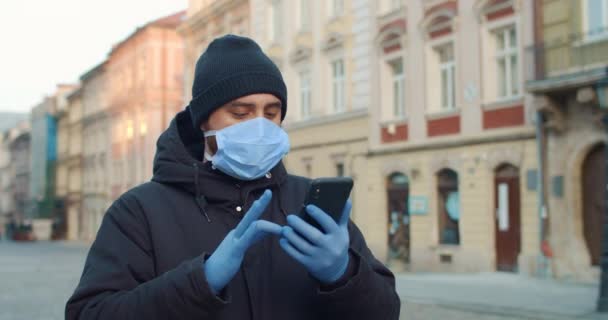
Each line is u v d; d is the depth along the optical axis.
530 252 16.12
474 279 15.95
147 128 43.62
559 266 15.34
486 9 17.44
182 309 1.62
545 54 15.43
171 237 1.92
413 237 20.08
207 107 2.01
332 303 1.74
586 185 15.34
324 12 24.80
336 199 1.67
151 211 1.94
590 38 14.81
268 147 1.98
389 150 21.12
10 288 16.17
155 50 43.62
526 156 16.38
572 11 15.26
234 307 1.86
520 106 16.58
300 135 26.31
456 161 18.47
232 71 1.98
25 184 80.75
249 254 1.93
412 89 20.27
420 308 11.34
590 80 14.11
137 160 45.44
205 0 36.31
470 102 18.05
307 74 26.33
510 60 17.17
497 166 17.23
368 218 22.22
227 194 1.99
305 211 1.66
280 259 1.95
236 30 32.03
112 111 50.53
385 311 1.83
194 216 1.97
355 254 1.79
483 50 17.62
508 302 11.62
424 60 19.73
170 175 2.00
